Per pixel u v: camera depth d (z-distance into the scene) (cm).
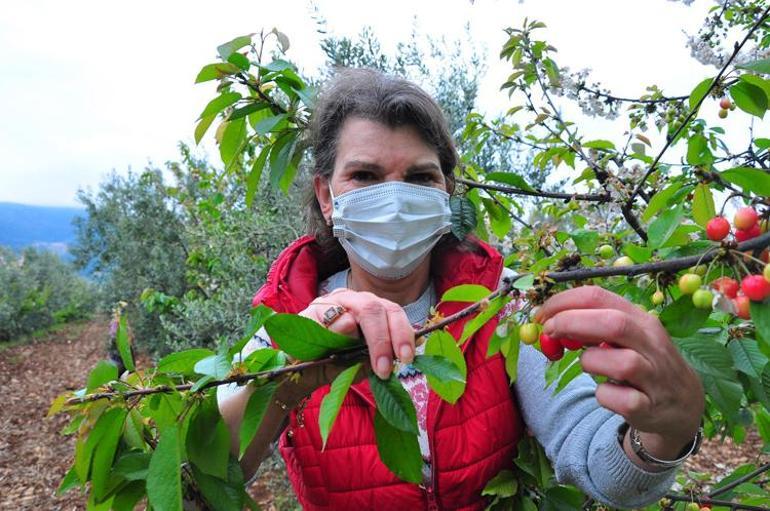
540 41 194
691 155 143
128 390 96
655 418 74
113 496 104
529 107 205
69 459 616
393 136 136
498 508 131
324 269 167
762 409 180
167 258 843
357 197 137
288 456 141
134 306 902
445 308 142
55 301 1717
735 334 94
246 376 86
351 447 126
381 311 84
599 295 73
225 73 154
